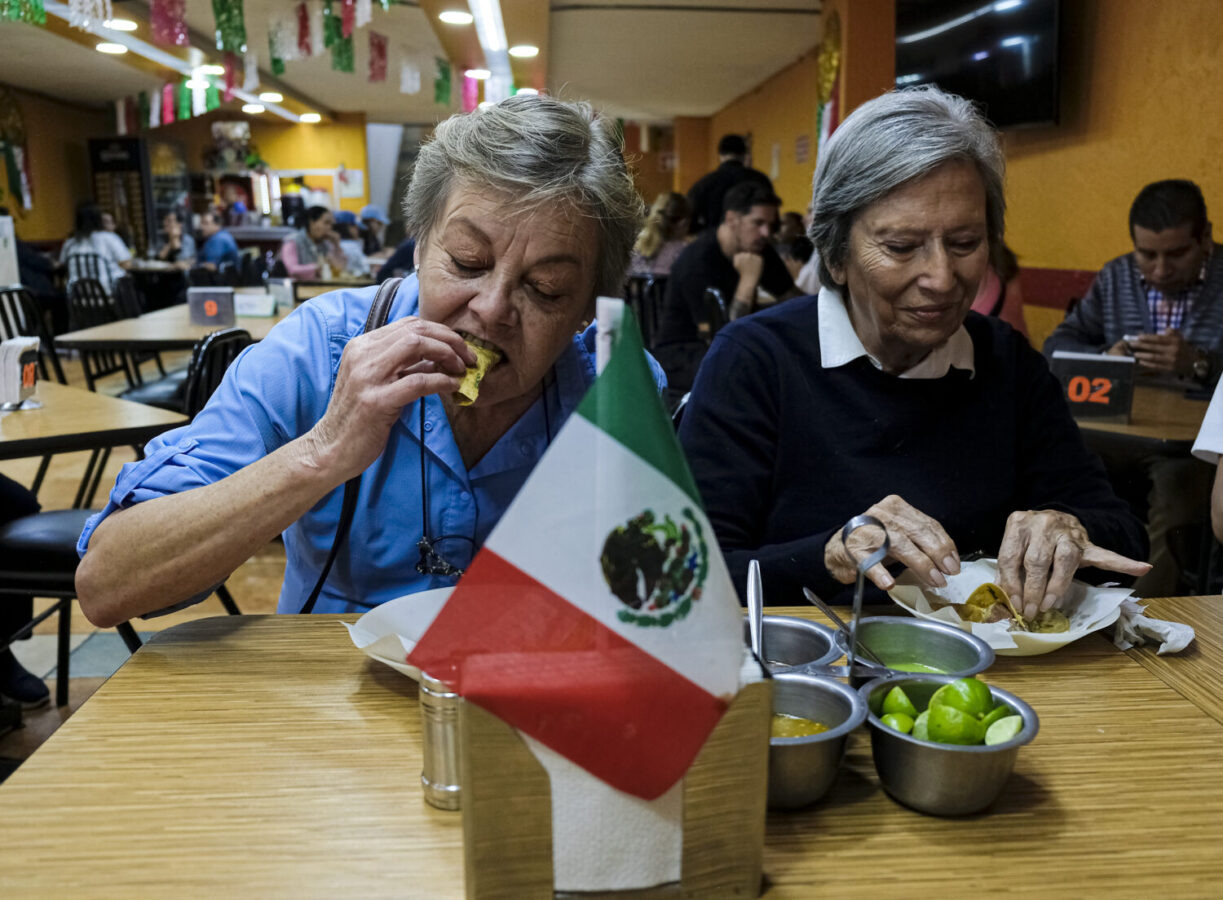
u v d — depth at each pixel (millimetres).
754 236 4289
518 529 650
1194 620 1291
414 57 10359
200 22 8695
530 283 1144
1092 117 4531
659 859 677
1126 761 914
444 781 809
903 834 794
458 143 1123
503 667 642
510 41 9117
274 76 12227
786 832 794
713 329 4008
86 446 2348
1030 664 1137
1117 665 1139
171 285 11352
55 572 2178
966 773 784
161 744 907
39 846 750
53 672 2906
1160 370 2906
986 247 1378
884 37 6570
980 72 5262
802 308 1591
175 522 1103
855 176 1359
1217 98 3652
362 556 1341
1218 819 821
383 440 1093
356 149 16875
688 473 664
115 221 14109
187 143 16609
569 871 667
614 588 647
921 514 1232
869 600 1395
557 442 648
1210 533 2467
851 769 900
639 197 1243
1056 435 1604
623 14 8406
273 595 3549
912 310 1372
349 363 1083
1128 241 4293
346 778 858
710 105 14867
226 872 726
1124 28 4250
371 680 1048
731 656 666
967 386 1548
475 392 1110
